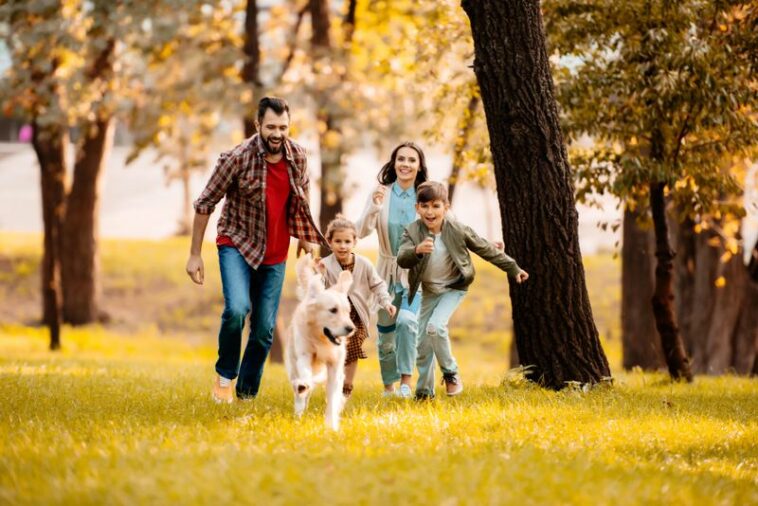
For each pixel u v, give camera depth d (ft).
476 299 115.14
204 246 133.18
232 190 29.19
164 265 122.62
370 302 31.71
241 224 29.25
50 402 29.35
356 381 45.39
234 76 80.18
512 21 34.35
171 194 177.47
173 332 104.22
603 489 17.90
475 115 49.14
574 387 34.37
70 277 102.68
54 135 79.77
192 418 25.82
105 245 131.23
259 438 22.34
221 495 16.34
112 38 74.13
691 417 28.94
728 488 19.74
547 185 34.76
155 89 77.10
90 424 23.91
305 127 76.23
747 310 67.21
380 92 74.79
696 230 49.73
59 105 75.72
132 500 16.11
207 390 34.86
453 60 49.90
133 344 94.68
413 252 30.53
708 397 35.81
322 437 22.49
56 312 82.28
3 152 194.39
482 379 42.63
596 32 40.40
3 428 23.30
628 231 68.28
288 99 73.00
